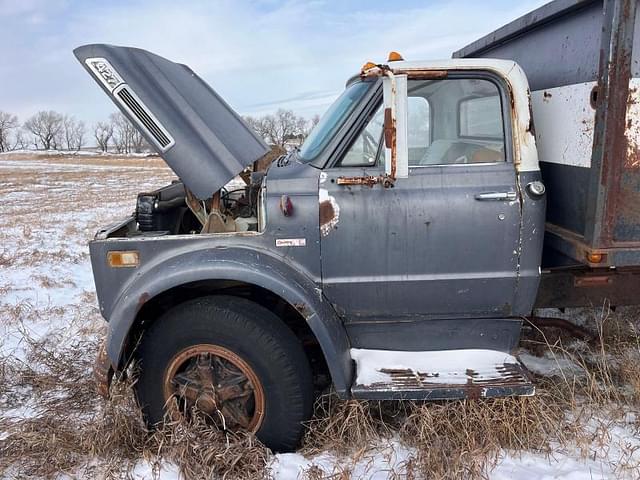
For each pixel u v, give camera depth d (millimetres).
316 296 2752
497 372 2803
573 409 2971
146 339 2779
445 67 2752
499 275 2809
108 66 2705
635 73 2432
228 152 2814
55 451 2783
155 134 2738
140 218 3105
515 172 2756
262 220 2859
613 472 2549
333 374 2705
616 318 3852
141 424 2871
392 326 2969
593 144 2559
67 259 7355
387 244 2771
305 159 2926
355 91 2947
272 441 2797
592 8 2574
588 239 2643
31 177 30859
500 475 2570
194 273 2621
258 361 2695
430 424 2717
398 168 2615
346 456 2746
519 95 2760
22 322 4688
